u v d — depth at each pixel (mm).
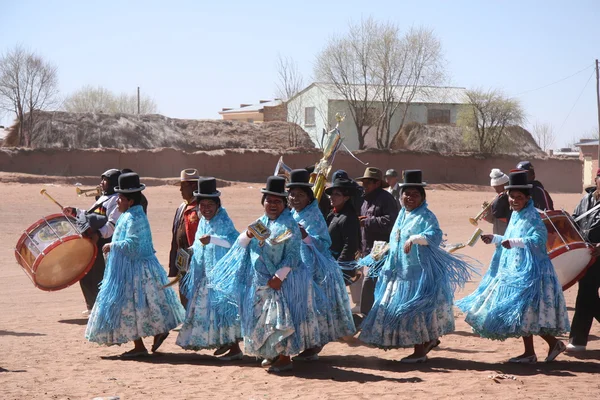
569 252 8344
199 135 50719
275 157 46031
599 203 8758
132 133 47562
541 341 9391
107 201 10633
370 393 6742
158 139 48219
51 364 8102
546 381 7188
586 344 8734
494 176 10570
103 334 8336
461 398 6516
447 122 62969
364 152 48844
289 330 7453
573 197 45969
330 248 9445
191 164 44250
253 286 7609
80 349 8969
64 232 10031
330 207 10078
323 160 9719
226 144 50406
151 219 27109
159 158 43438
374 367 7961
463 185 49062
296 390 6906
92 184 38688
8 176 36531
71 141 45312
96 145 45656
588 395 6621
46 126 45531
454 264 8094
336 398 6574
